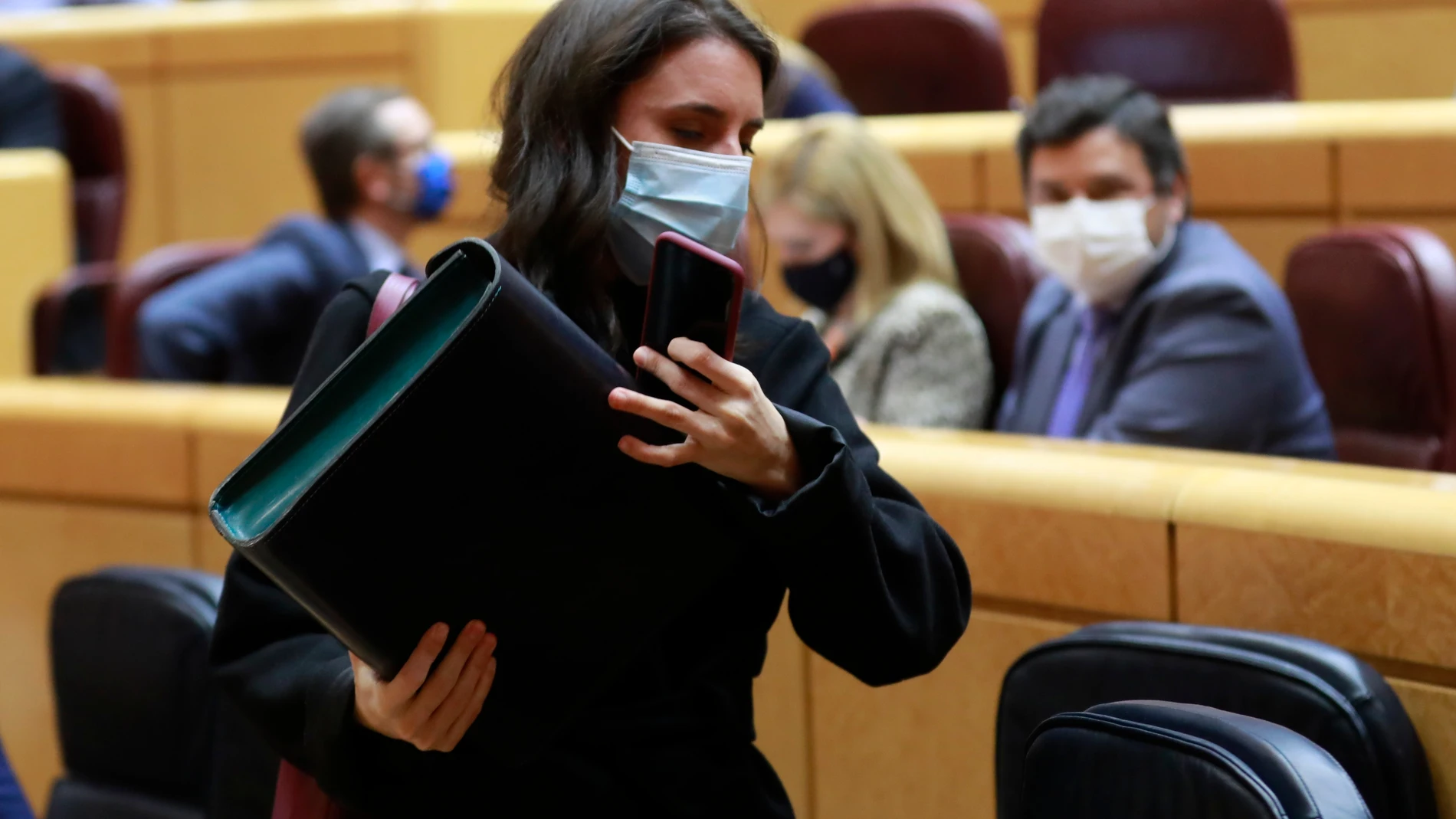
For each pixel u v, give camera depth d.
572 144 2.30
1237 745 2.27
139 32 10.43
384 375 2.05
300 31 9.98
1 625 5.45
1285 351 4.68
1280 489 3.13
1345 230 5.07
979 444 3.81
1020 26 10.14
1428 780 2.68
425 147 7.11
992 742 3.59
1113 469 3.41
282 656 2.32
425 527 2.00
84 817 3.69
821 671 3.88
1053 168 4.86
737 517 2.15
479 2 9.66
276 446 2.04
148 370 6.55
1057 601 3.46
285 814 2.39
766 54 2.34
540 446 2.02
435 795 2.26
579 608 2.12
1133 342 4.80
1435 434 4.82
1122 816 2.36
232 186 10.33
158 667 3.56
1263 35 7.60
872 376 5.48
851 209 5.52
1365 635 2.96
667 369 1.99
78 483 5.25
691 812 2.30
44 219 8.30
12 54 9.38
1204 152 6.74
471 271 2.06
